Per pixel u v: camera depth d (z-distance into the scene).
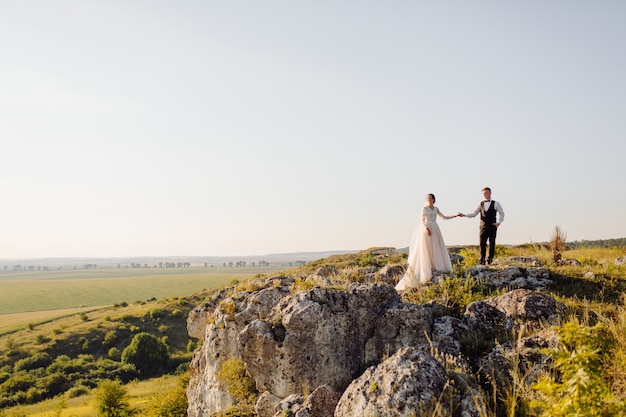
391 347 10.84
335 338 10.85
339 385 10.56
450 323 10.68
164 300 114.69
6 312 168.62
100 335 92.88
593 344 5.56
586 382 5.12
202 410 14.30
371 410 6.53
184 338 91.56
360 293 11.55
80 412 50.56
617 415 5.02
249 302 14.01
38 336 92.75
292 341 10.62
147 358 77.62
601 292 12.73
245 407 11.57
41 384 67.44
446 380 6.85
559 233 18.08
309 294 11.25
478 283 14.66
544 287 13.99
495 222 16.94
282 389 10.55
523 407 6.56
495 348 8.73
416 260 16.23
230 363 12.91
